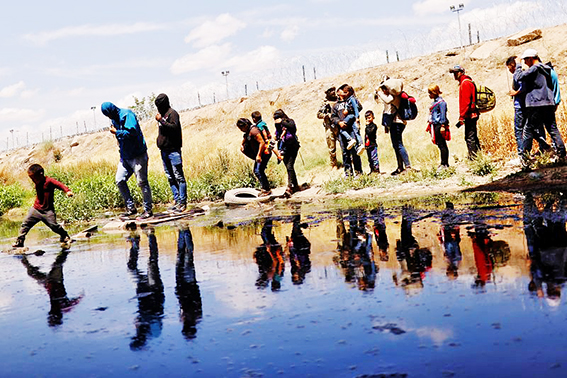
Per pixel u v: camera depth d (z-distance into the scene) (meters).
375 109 18.31
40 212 8.12
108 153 32.69
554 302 2.96
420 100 17.70
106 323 3.58
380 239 5.53
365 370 2.41
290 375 2.45
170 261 5.68
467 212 6.75
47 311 4.07
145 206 10.32
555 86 9.52
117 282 4.87
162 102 10.50
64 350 3.12
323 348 2.72
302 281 4.14
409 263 4.30
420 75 19.08
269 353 2.73
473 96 10.91
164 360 2.80
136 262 5.85
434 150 13.83
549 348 2.42
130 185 15.05
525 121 9.82
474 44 19.42
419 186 10.67
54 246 8.09
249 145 12.35
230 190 12.85
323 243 5.70
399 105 11.60
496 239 4.80
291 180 12.32
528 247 4.33
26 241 9.23
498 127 13.48
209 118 26.06
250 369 2.57
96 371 2.74
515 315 2.84
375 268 4.27
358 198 10.38
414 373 2.33
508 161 11.38
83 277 5.29
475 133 11.15
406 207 8.04
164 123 10.40
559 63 16.19
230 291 4.07
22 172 32.28
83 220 12.29
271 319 3.27
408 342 2.66
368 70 21.14
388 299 3.39
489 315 2.89
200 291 4.18
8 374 2.82
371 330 2.88
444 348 2.54
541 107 9.48
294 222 7.82
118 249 7.04
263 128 12.07
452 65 18.66
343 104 11.70
